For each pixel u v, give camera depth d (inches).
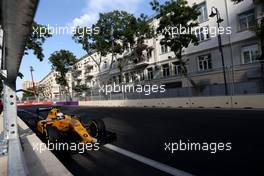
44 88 4136.3
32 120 485.7
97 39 1125.1
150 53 1320.1
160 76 1246.9
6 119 152.0
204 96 620.7
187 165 174.6
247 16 840.3
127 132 331.3
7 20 47.5
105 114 632.4
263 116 367.9
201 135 271.1
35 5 39.9
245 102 515.5
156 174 161.6
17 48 71.7
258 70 554.6
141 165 182.2
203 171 160.1
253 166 160.6
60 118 266.5
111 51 1171.9
